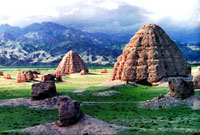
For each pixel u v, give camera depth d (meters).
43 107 64.31
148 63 112.31
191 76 117.81
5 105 67.62
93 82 137.25
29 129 39.84
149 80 109.56
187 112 54.44
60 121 40.72
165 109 59.06
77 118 40.97
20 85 125.31
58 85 123.12
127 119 48.66
